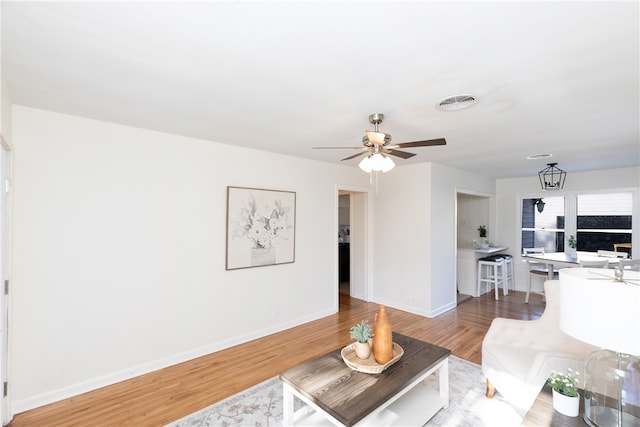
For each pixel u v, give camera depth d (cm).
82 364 260
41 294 243
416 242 471
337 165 477
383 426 200
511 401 221
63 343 252
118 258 279
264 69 176
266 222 385
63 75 184
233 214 355
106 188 273
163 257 305
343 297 562
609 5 121
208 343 335
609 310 122
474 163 468
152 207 299
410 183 479
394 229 500
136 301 289
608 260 433
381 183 519
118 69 177
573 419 150
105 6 122
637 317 117
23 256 235
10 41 147
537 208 600
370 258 535
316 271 447
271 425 217
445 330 400
